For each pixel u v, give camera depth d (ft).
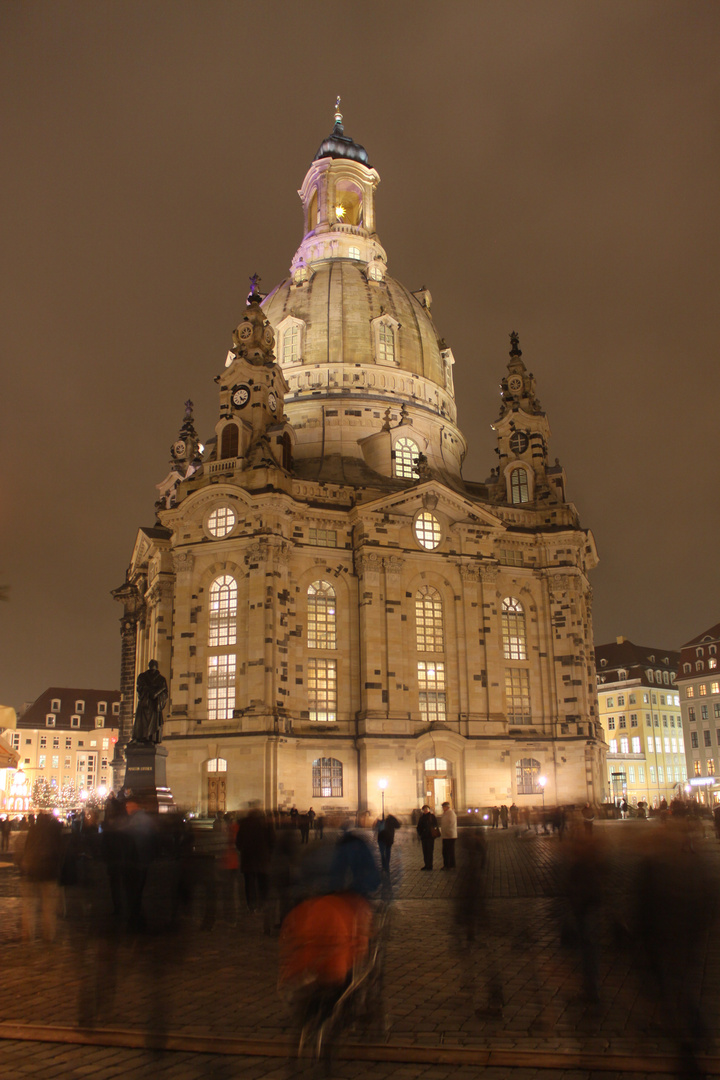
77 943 76.48
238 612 254.88
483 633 279.08
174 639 258.37
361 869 49.06
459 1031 48.21
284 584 255.91
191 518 265.34
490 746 267.59
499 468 327.88
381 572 267.18
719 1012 51.29
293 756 246.47
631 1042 46.16
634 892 48.06
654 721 497.46
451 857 132.87
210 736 243.40
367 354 323.16
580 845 56.85
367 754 249.96
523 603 295.89
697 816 66.28
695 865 46.83
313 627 263.49
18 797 288.92
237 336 289.12
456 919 72.90
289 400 314.76
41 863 78.59
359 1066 42.88
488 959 67.26
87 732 578.66
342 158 382.83
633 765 480.64
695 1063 40.98
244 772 237.86
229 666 253.44
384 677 259.39
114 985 55.77
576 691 287.48
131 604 353.10
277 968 65.16
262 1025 49.67
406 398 321.32
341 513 271.69
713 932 77.36
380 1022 48.91
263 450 268.62
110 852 79.97
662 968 45.27
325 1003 41.09
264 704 241.14
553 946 72.43
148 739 191.11
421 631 274.77
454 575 281.74
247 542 255.70
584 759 280.10
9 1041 47.47
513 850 168.25
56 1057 44.55
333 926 41.93
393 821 104.88
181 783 243.81
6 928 85.05
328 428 309.22
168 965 66.49
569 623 293.02
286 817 175.42
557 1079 41.22
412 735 257.34
